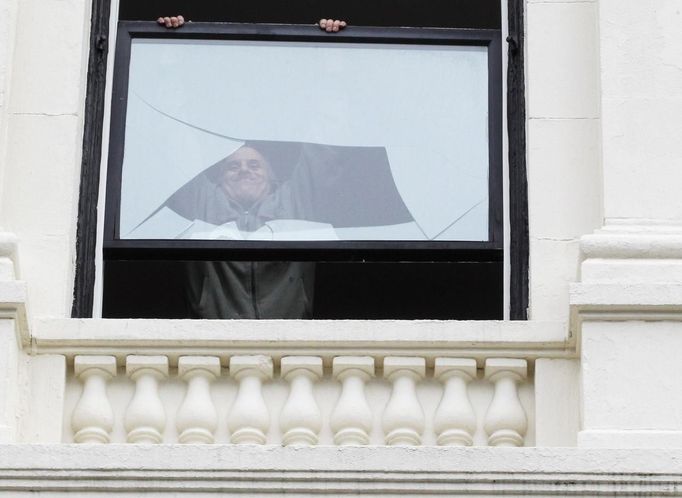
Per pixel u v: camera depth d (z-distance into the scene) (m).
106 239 24.31
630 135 23.55
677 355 22.56
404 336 23.02
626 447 22.00
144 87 24.95
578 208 23.80
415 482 21.73
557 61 24.33
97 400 22.98
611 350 22.58
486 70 25.08
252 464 21.75
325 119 24.94
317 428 22.88
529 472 21.73
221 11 25.47
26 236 23.64
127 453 21.80
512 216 24.33
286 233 24.44
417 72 25.09
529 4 24.58
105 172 24.53
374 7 25.52
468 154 24.73
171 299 24.25
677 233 23.11
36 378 23.03
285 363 23.02
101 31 24.88
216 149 24.78
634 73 23.80
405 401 22.92
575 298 22.64
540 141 24.02
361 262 24.42
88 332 23.08
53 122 24.06
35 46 24.36
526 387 23.12
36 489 21.75
